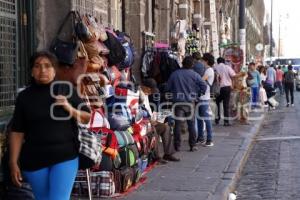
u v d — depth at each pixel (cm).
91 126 824
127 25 1595
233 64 2314
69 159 549
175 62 1526
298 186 1000
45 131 543
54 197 548
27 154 547
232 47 2338
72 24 952
